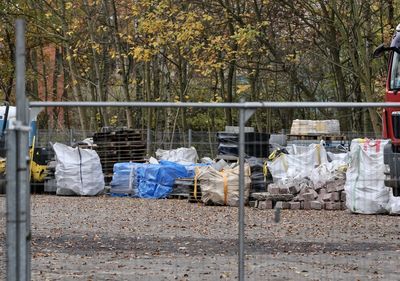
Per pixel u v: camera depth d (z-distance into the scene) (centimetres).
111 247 1953
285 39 5462
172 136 3009
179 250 1916
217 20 5328
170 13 5209
